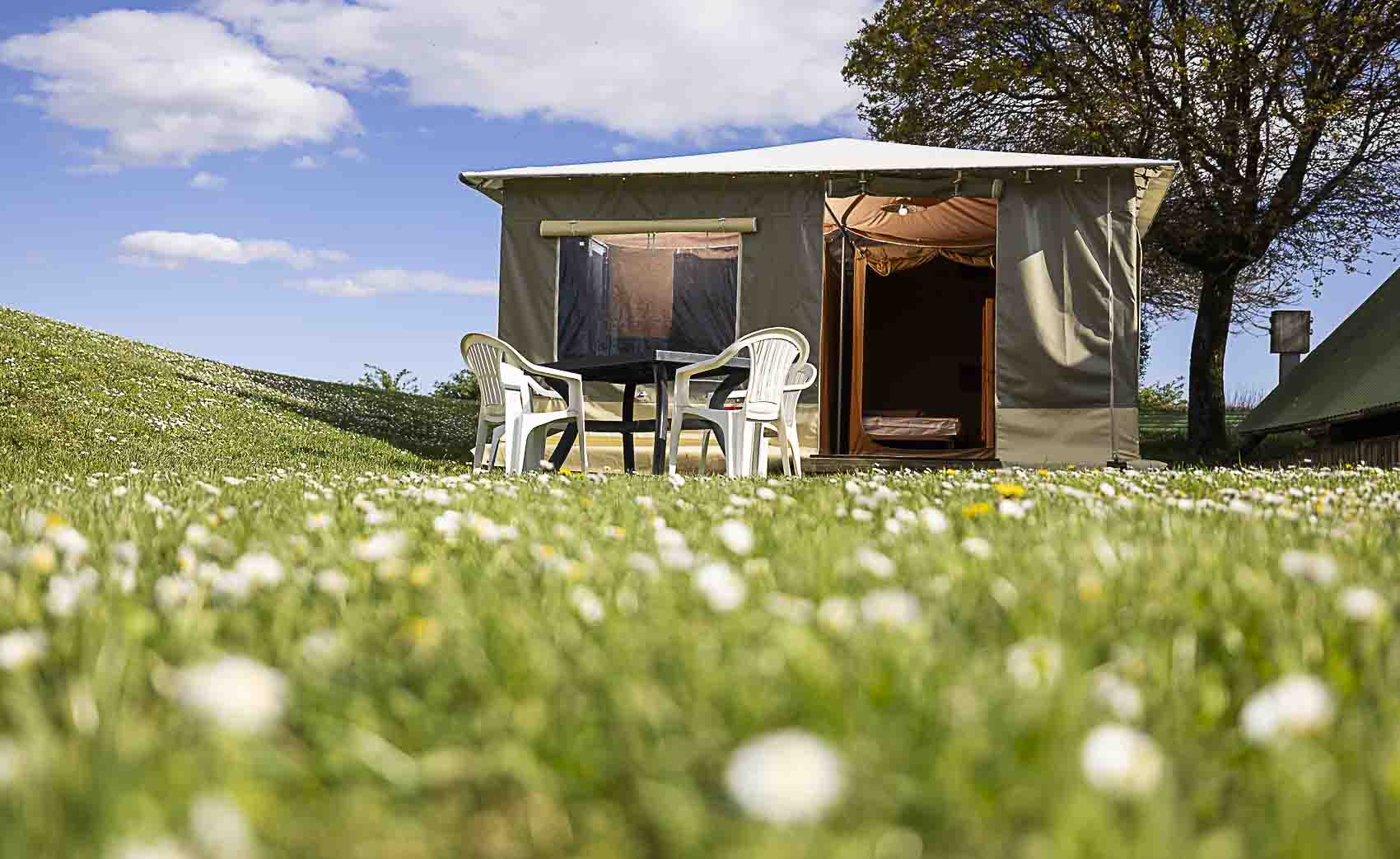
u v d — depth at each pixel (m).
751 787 0.66
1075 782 0.79
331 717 1.01
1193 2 13.37
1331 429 11.80
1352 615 1.37
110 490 3.76
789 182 9.50
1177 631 1.39
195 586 1.62
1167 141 13.57
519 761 0.89
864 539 2.24
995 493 3.74
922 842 0.75
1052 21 13.50
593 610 1.43
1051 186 9.35
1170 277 16.91
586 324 9.73
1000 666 1.14
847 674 1.07
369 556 1.92
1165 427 19.64
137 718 0.99
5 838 0.70
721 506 3.21
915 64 13.99
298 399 15.99
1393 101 13.16
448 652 1.22
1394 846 0.75
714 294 9.68
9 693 1.04
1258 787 0.87
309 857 0.74
